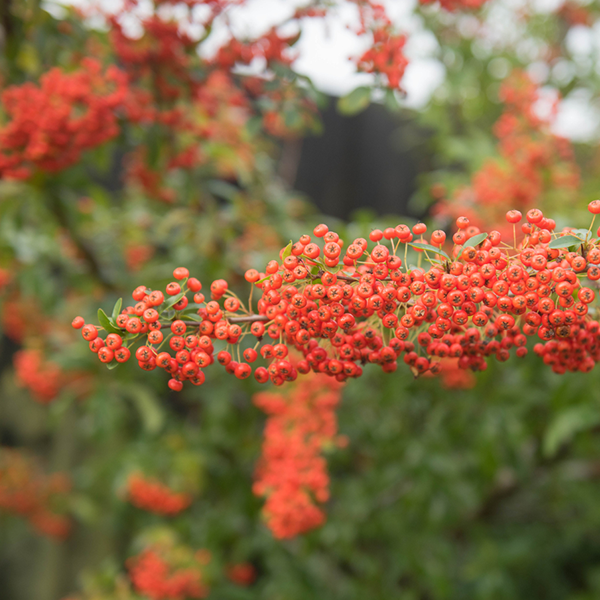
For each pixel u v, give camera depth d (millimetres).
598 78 4363
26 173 2037
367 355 1101
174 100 2445
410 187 6027
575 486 3693
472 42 4402
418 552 3266
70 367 2918
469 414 3189
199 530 3678
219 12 2174
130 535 5012
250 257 3174
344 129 5797
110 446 4465
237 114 3191
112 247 3289
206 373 3592
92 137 1986
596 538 4160
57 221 2750
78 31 2301
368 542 3752
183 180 3031
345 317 994
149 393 3359
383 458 3484
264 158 3730
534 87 2875
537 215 998
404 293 968
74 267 3156
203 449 3697
